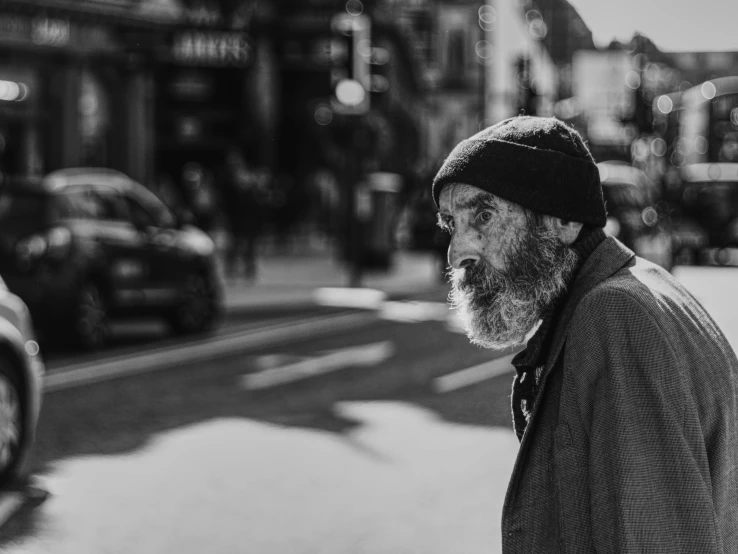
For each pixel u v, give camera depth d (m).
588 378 2.03
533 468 2.14
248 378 11.79
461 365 12.74
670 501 1.92
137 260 15.07
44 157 24.59
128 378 11.80
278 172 39.75
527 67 35.44
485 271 2.18
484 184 2.11
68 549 5.80
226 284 24.53
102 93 26.38
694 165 33.06
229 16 38.69
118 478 7.29
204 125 38.94
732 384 2.11
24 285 13.52
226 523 6.25
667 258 18.47
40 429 8.95
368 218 28.38
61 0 23.03
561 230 2.18
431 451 8.05
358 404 10.12
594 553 2.03
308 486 7.05
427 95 68.44
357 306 20.53
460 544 5.84
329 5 39.56
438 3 76.12
